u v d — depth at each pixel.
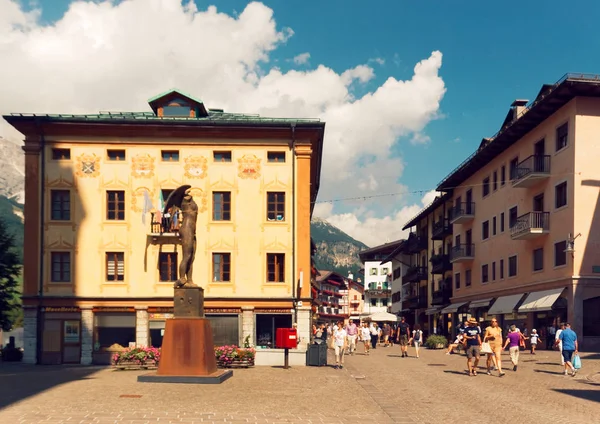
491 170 47.59
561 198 35.47
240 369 24.36
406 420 12.57
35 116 33.53
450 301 59.03
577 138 33.62
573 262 33.34
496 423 12.35
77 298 33.47
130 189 34.28
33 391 16.31
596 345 32.75
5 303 41.12
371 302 126.69
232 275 33.91
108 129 34.22
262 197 34.38
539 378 21.39
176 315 19.61
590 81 32.41
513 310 39.56
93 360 33.12
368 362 29.44
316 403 14.71
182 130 34.38
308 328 33.69
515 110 44.88
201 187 34.38
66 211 34.16
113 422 11.38
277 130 34.41
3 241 41.50
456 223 55.06
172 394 15.74
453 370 24.88
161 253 34.03
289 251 34.09
